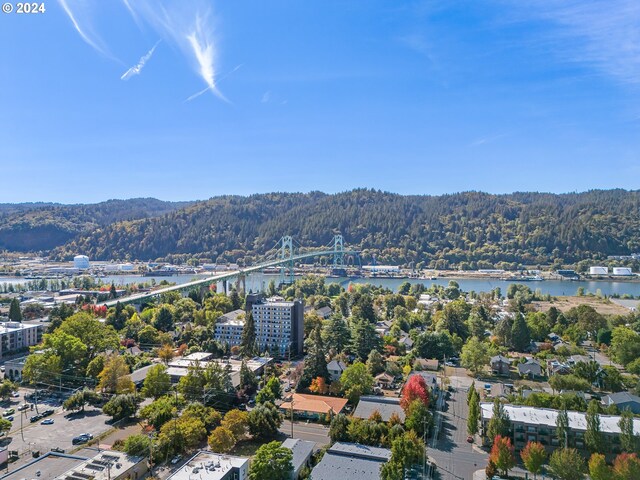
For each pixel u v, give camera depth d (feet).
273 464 344.08
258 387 545.03
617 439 393.29
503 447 370.53
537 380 611.47
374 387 565.53
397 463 341.21
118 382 520.01
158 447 382.42
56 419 473.67
